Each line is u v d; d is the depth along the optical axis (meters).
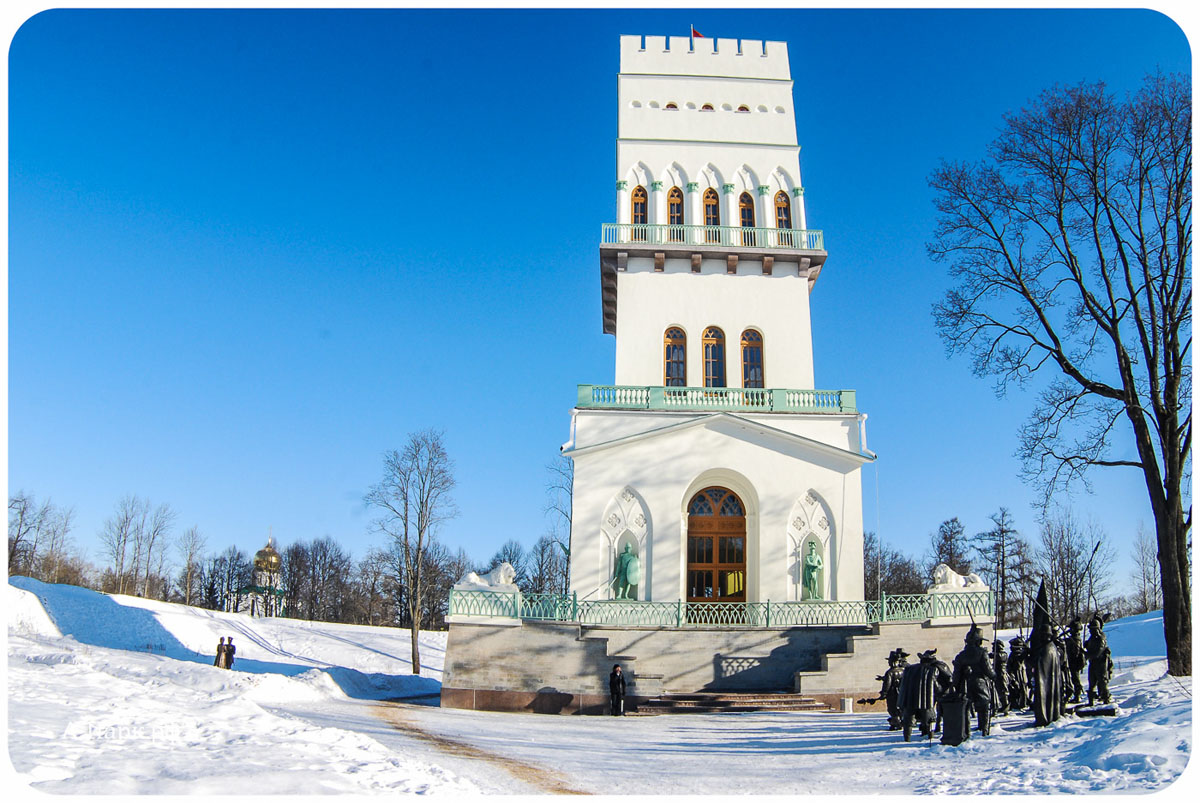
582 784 13.34
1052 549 42.81
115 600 53.41
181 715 14.77
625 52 41.84
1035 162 29.20
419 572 44.06
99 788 9.34
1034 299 29.59
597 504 33.34
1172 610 25.03
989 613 28.30
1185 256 26.00
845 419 34.53
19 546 76.19
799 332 37.50
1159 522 25.66
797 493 33.53
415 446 45.31
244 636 52.31
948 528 75.06
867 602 30.61
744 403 35.31
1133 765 12.55
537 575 71.25
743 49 42.06
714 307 37.78
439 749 16.38
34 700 14.32
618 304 37.72
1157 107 26.92
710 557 34.25
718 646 28.75
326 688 30.17
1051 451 29.02
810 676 27.20
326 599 100.19
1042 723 16.91
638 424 34.44
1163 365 26.31
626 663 27.53
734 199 39.75
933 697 17.52
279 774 10.60
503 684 27.25
